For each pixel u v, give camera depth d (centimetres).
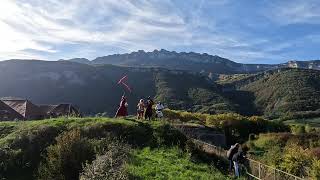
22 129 2323
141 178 1638
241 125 5666
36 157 2098
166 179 1652
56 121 2455
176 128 2489
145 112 2728
